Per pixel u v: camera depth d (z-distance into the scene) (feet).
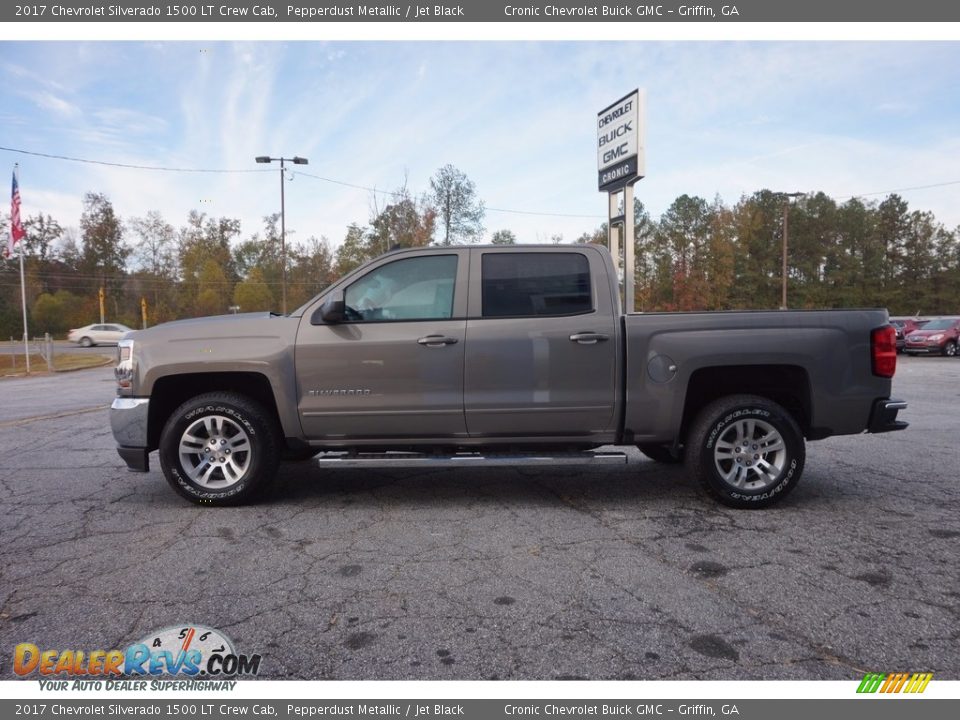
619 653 9.30
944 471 20.20
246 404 16.31
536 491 18.13
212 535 14.46
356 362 16.06
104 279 238.27
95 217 239.30
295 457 18.01
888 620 10.23
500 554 13.17
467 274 16.46
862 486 18.42
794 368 16.31
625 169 34.53
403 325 16.19
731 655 9.23
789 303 205.36
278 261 223.30
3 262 229.45
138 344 16.37
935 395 40.50
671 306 191.42
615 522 15.26
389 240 136.87
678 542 13.84
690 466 16.29
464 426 16.29
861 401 16.22
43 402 42.22
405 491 18.17
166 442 16.22
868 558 12.84
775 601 10.91
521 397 16.14
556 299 16.39
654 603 10.85
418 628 10.05
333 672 8.93
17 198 78.89
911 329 92.58
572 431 16.46
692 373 16.11
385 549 13.51
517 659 9.18
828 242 214.69
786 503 16.75
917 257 221.66
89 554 13.30
